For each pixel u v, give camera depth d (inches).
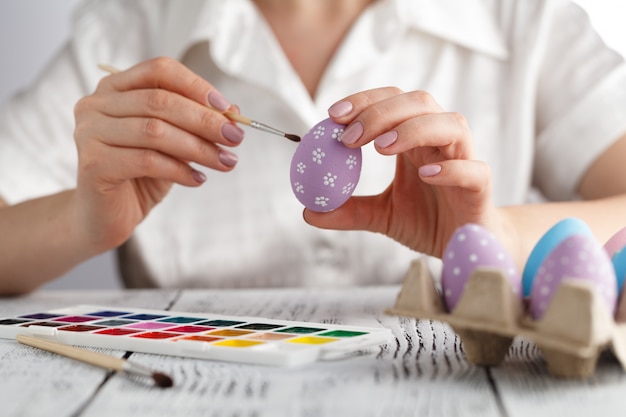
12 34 68.1
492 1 47.4
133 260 46.9
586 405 19.7
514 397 20.3
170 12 47.1
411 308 21.9
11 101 48.3
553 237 22.5
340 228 30.3
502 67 46.5
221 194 45.9
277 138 45.1
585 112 44.6
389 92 27.3
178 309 32.6
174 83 31.2
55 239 37.0
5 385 22.2
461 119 27.2
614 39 60.6
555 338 20.1
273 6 46.8
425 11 45.6
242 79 44.6
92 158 32.7
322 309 31.8
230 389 21.2
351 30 44.9
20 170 46.1
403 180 30.0
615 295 21.1
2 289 38.2
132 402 20.7
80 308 29.6
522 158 45.3
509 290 20.9
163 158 31.6
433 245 30.6
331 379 21.7
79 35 49.1
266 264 45.7
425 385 21.2
